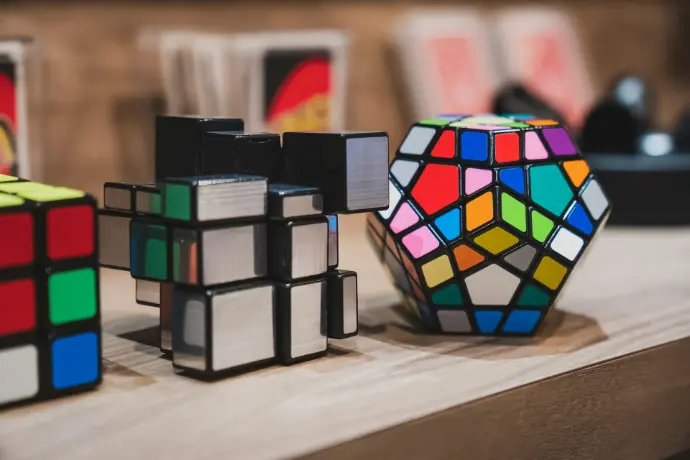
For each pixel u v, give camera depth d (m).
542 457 0.48
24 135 0.62
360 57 0.86
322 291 0.49
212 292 0.46
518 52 0.94
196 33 0.74
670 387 0.52
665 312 0.57
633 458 0.51
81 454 0.41
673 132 0.87
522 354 0.50
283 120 0.74
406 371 0.48
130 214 0.49
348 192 0.48
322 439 0.42
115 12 0.71
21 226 0.43
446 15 0.90
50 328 0.44
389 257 0.53
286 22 0.81
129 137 0.72
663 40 1.18
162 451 0.41
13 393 0.44
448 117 0.55
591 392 0.49
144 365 0.48
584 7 1.08
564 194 0.51
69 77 0.69
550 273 0.51
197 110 0.72
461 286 0.51
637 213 0.79
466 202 0.50
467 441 0.45
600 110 0.81
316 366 0.48
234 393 0.45
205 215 0.45
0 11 0.66
